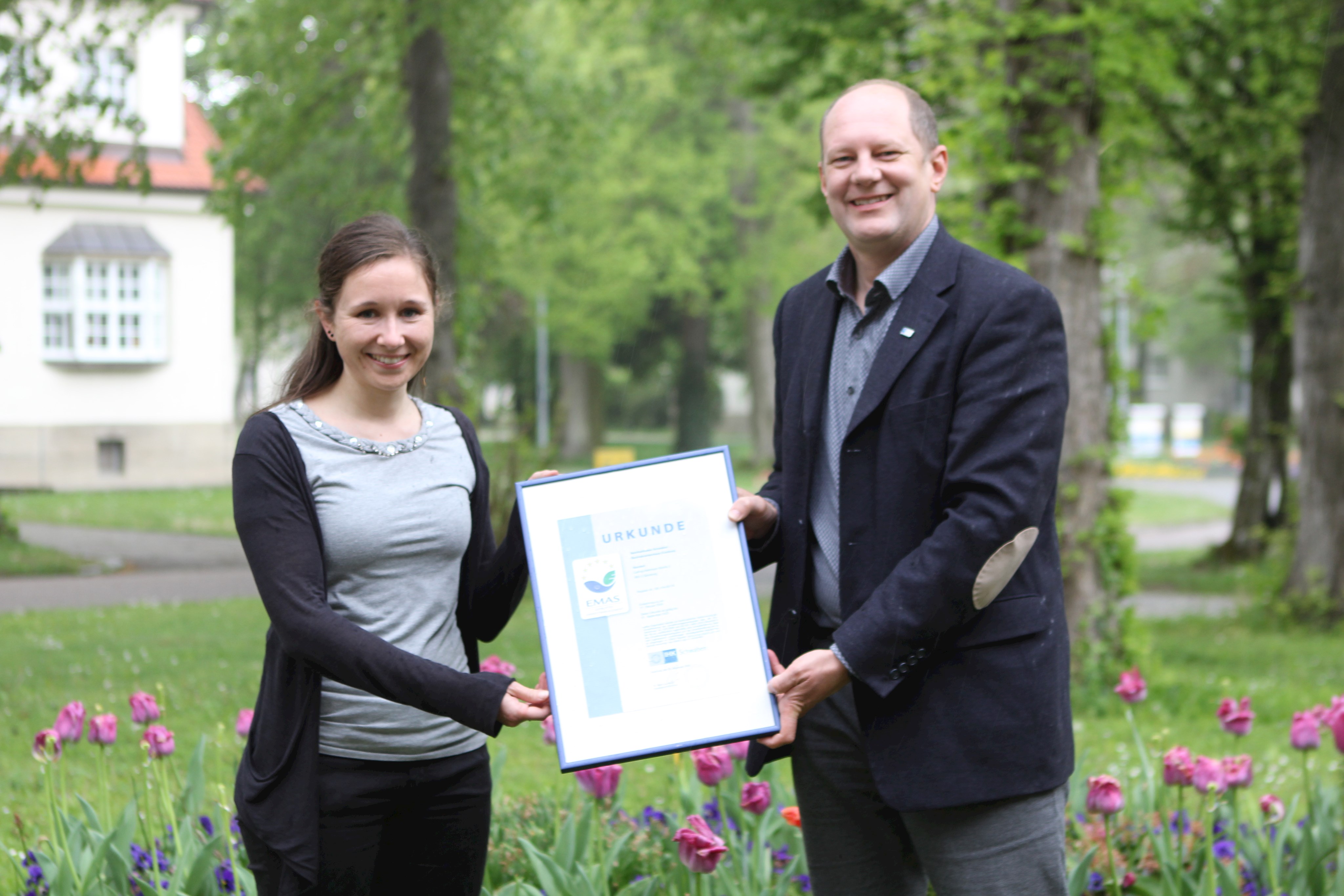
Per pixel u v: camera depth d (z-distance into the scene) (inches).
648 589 100.7
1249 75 543.2
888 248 105.5
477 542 105.9
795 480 109.8
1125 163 347.6
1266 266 626.5
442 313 104.1
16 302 997.8
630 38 1125.7
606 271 1259.8
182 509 871.1
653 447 1775.3
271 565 93.9
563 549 101.2
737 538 101.5
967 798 98.5
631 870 148.3
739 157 1267.2
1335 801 156.1
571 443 1612.9
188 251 1061.8
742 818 154.4
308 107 577.0
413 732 98.3
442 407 108.0
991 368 98.9
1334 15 465.4
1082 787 167.2
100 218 1026.7
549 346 1585.9
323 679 97.5
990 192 327.9
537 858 125.8
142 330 1049.5
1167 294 1080.2
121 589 534.0
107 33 448.1
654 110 1220.5
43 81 431.8
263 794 95.8
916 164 103.6
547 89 644.1
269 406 101.0
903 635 96.0
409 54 515.5
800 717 112.6
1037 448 98.1
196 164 1066.1
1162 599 573.0
